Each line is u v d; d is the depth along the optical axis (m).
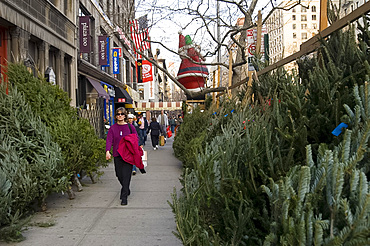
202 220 2.99
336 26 3.52
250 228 2.71
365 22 3.21
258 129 3.36
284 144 3.10
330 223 1.91
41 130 5.84
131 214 5.86
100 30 22.58
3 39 9.94
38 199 5.82
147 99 51.34
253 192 2.83
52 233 4.88
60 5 14.29
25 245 4.42
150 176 9.60
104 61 21.30
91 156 7.55
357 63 3.10
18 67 6.61
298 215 1.98
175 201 3.45
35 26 11.40
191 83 16.59
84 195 7.25
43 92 6.69
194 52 14.72
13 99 5.73
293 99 3.17
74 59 15.92
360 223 1.69
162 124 21.52
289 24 84.25
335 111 2.87
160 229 5.07
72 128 6.80
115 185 8.34
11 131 5.49
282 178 2.41
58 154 5.86
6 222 4.55
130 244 4.48
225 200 2.78
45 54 12.33
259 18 7.98
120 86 28.75
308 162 2.23
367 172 2.19
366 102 2.32
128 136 6.70
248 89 7.21
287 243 1.96
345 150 2.10
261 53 8.05
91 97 19.03
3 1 9.20
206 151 3.74
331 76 3.20
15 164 5.02
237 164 3.17
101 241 4.59
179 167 11.28
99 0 22.50
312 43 4.11
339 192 1.89
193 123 10.34
